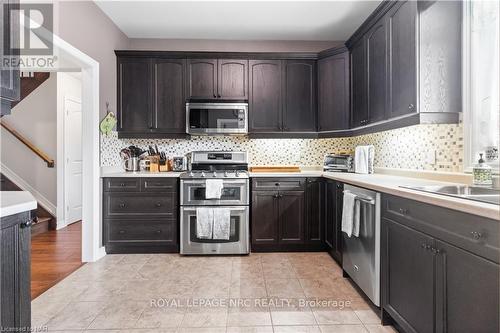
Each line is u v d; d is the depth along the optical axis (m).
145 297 2.22
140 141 3.81
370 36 2.81
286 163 3.88
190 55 3.54
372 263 1.97
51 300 2.17
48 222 4.27
